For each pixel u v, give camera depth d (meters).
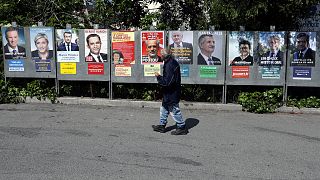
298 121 8.80
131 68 10.12
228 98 10.21
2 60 10.79
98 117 8.87
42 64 10.35
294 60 9.68
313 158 6.33
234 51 9.79
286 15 9.91
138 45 10.02
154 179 5.36
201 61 9.88
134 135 7.50
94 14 12.44
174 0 13.11
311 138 7.46
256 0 9.48
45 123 8.26
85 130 7.78
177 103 7.52
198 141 7.18
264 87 10.09
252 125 8.38
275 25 10.59
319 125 8.46
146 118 8.85
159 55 9.99
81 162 5.96
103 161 6.03
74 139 7.15
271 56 9.72
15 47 10.37
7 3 11.99
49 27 10.21
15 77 10.51
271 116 9.26
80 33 10.15
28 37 10.30
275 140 7.30
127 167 5.79
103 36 10.09
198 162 6.07
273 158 6.31
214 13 10.54
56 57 10.30
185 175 5.53
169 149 6.69
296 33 9.60
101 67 10.21
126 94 10.53
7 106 9.88
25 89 10.43
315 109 9.57
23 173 5.48
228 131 7.89
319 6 10.64
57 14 12.45
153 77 10.09
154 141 7.14
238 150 6.69
